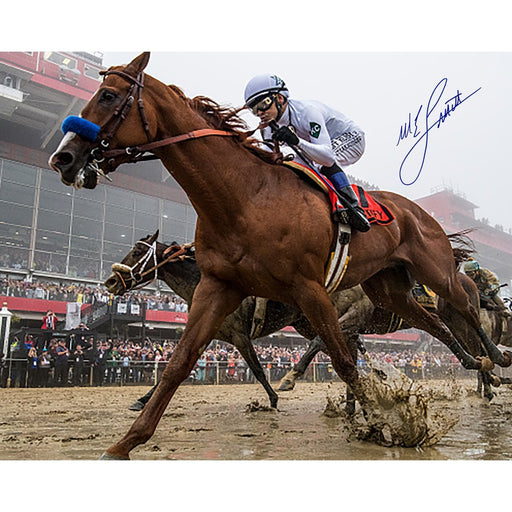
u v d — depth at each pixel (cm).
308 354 491
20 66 1759
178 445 290
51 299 1819
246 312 497
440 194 2512
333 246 295
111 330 1620
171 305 1967
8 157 2111
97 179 240
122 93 243
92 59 1972
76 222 2283
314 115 322
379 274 383
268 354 1738
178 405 607
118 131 239
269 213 267
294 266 268
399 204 371
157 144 249
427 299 488
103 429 374
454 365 1939
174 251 537
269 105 319
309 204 280
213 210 263
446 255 383
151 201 2519
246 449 276
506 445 289
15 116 2003
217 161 262
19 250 2089
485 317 656
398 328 506
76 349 1345
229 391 995
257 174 275
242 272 267
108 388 1239
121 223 2414
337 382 1513
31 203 2155
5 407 607
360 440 302
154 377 1418
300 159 321
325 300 272
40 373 1280
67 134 231
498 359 446
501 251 2795
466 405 574
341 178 313
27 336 1428
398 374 304
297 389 1011
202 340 262
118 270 526
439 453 265
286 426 378
